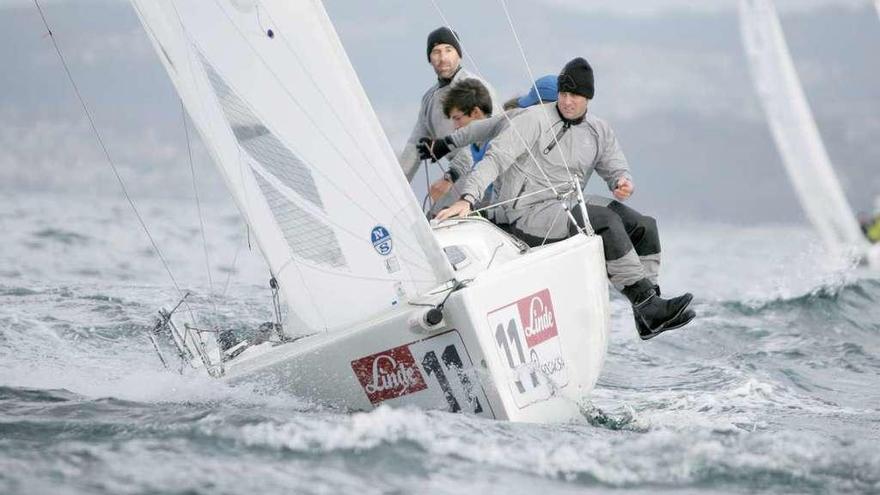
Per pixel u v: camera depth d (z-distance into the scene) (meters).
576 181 21.81
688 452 16.64
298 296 19.86
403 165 27.83
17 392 20.67
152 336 22.44
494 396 18.41
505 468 15.66
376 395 18.83
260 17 19.41
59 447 15.84
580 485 15.34
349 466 15.27
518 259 19.69
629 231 23.33
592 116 23.56
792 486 15.75
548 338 19.28
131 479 14.43
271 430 16.36
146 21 19.94
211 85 19.84
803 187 84.56
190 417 17.56
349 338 18.55
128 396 20.19
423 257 19.30
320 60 19.34
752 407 24.20
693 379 27.42
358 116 19.31
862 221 61.53
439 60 27.25
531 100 24.50
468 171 27.09
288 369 19.05
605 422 21.08
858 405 25.22
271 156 19.67
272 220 19.83
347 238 19.48
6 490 13.91
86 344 26.97
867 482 15.99
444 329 18.25
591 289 20.22
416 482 14.81
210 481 14.41
